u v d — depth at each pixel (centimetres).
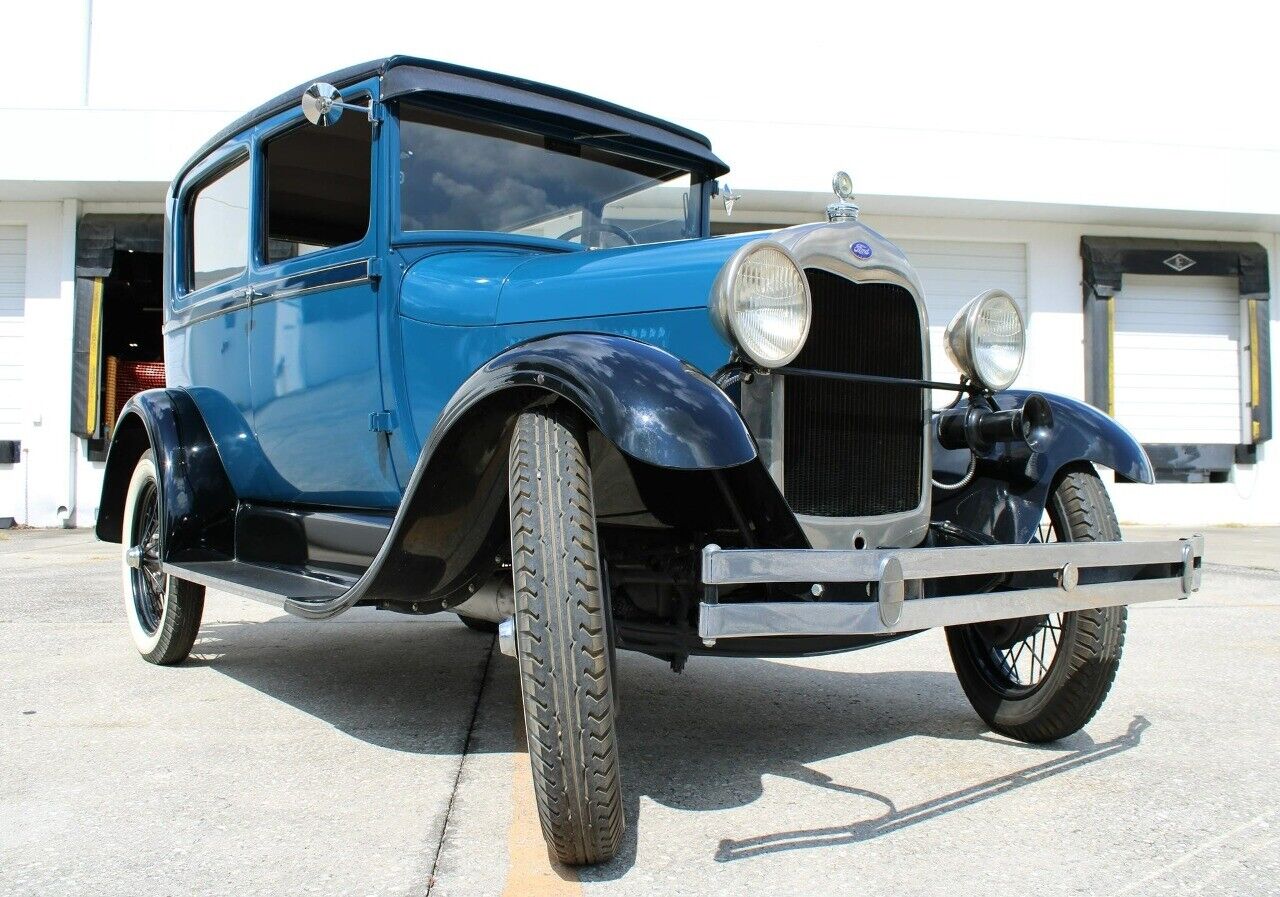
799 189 999
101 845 213
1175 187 1057
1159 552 261
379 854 208
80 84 1020
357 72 319
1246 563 745
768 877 196
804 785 252
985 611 223
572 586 194
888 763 271
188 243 433
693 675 380
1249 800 243
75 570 688
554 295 275
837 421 250
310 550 349
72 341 1029
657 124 368
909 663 404
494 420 229
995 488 290
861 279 256
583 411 208
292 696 348
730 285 221
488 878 196
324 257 329
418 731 303
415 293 301
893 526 261
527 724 195
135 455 435
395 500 318
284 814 232
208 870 201
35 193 1006
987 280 1113
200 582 337
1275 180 1069
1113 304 1112
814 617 196
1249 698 346
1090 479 286
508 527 256
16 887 193
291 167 350
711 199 396
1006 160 1034
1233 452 1145
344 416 326
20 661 404
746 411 234
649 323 256
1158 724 313
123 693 351
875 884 194
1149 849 212
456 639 461
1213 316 1150
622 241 364
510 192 335
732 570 189
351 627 494
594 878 196
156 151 962
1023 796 245
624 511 260
